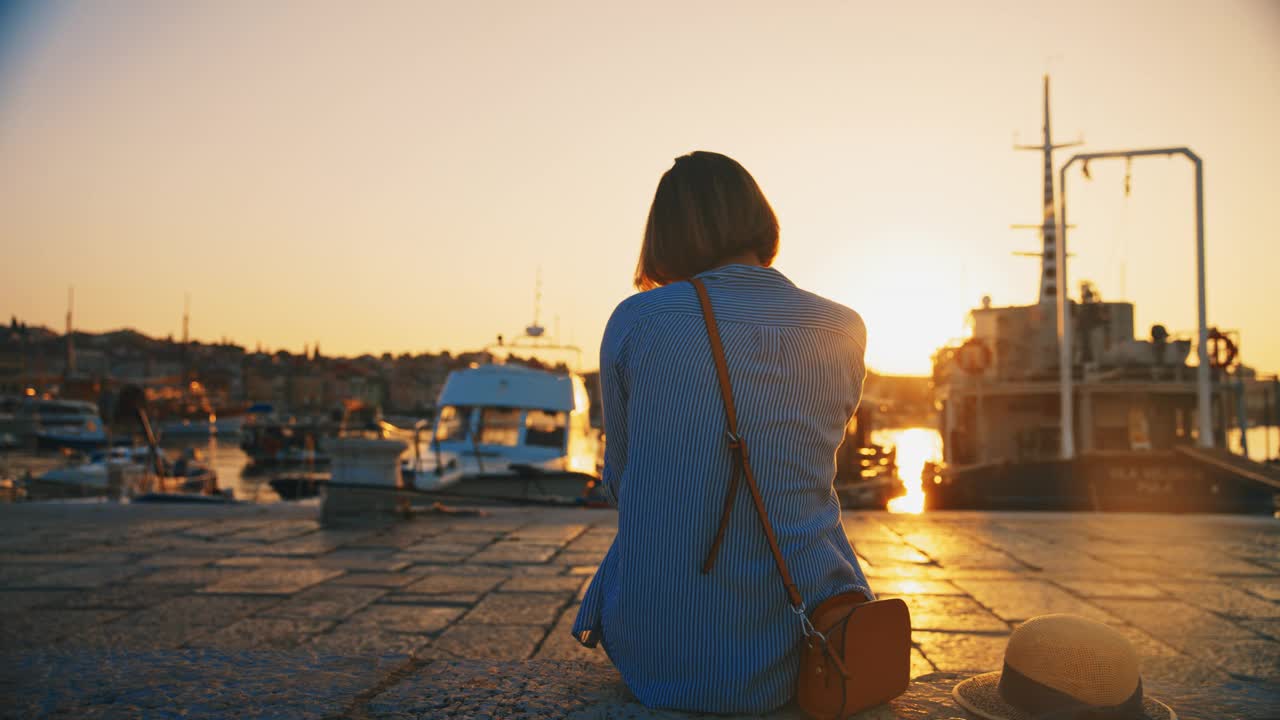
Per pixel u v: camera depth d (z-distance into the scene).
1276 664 4.23
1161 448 19.41
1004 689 1.88
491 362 17.33
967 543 7.87
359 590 5.80
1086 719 1.78
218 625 4.90
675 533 1.71
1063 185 18.06
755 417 1.67
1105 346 23.09
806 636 1.68
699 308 1.73
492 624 4.94
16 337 163.00
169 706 1.89
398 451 8.99
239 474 54.50
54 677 2.12
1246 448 19.38
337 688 2.02
